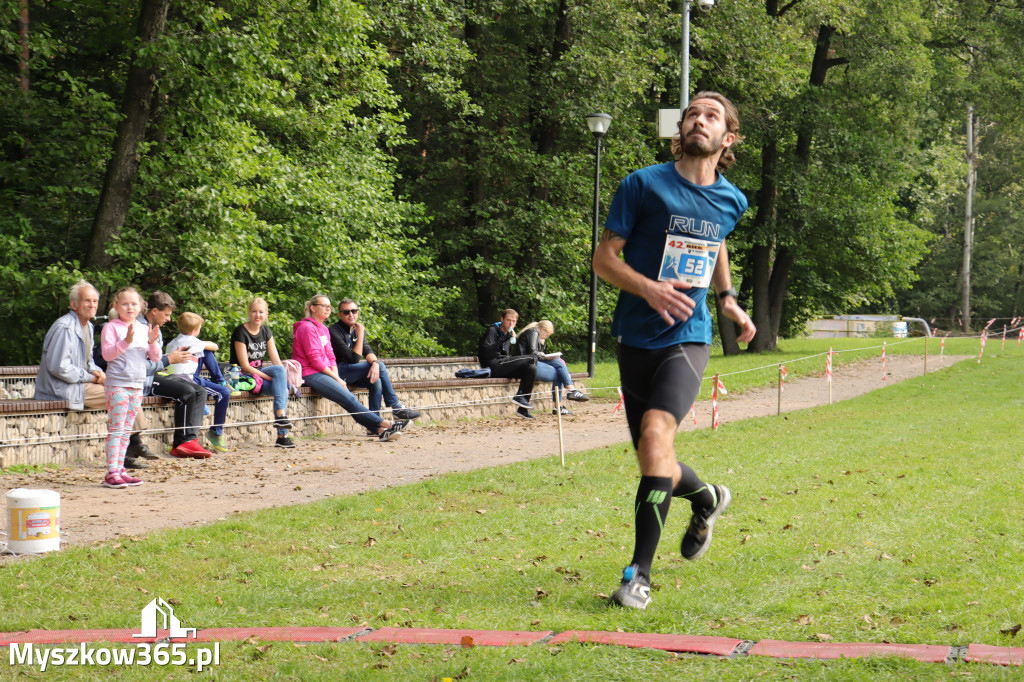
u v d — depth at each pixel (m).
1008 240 57.97
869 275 29.06
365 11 18.03
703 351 4.09
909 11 26.06
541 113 23.31
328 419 12.12
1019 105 27.98
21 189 15.41
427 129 24.81
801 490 7.26
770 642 3.30
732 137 4.00
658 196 3.90
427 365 15.80
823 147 27.41
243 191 14.93
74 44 16.61
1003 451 9.38
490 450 10.58
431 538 5.89
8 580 4.85
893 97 27.50
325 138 18.30
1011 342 30.27
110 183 13.54
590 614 3.96
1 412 8.63
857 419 13.17
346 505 6.94
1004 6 27.56
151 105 14.62
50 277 13.28
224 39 13.19
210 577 5.01
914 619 3.74
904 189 38.59
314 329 11.73
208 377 10.62
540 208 23.53
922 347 28.47
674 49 23.61
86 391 9.44
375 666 3.24
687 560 4.99
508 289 24.81
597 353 27.95
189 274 14.44
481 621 3.89
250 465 9.39
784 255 28.62
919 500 6.68
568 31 22.89
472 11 21.69
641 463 4.00
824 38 27.33
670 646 3.28
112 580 4.89
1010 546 5.17
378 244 18.56
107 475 8.09
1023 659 2.96
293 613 4.20
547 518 6.48
